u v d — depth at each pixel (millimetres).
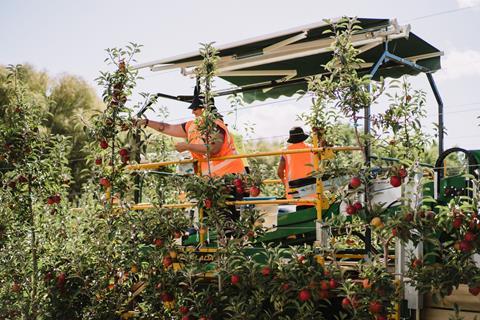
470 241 4852
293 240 6441
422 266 5023
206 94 6332
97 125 6832
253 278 5672
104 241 6758
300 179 6473
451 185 5609
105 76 6812
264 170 6379
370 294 5086
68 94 28016
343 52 5543
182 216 6391
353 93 5473
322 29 6703
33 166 7359
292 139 7297
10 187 7414
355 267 5617
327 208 5992
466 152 5488
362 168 5344
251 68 8172
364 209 5285
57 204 7562
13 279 7297
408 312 5348
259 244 6645
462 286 5219
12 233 7406
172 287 6242
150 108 6875
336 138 6836
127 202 6828
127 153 6746
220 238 6055
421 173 5207
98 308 6691
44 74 28453
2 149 7406
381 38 6488
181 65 7988
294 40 6805
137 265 6504
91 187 6965
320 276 5352
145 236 6441
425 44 7238
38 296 7168
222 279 5953
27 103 7578
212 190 6066
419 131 7508
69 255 7141
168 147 8547
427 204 5523
